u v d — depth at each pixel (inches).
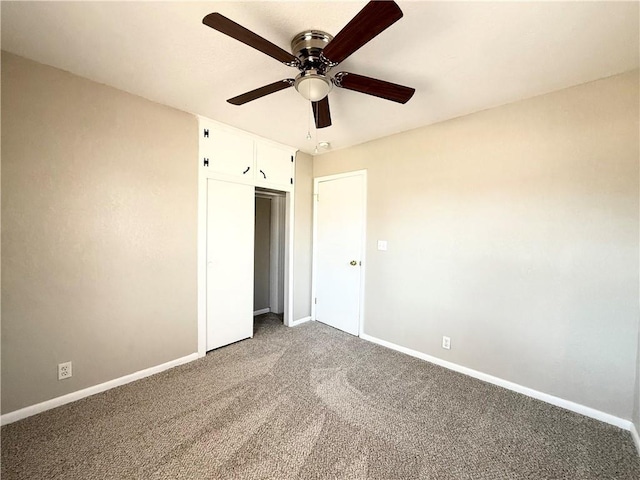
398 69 71.1
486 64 68.4
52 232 74.5
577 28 55.4
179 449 62.8
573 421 74.2
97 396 81.7
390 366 103.2
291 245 141.9
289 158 138.0
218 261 113.7
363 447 64.4
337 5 51.4
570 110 78.0
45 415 73.0
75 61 70.4
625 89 70.9
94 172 80.8
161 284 96.1
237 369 99.3
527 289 85.4
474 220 95.3
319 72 60.5
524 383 86.4
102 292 83.5
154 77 77.6
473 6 50.4
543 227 82.5
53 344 75.6
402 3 49.8
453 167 99.9
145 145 90.6
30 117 70.2
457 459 61.5
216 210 111.7
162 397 82.0
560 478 57.4
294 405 79.4
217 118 105.0
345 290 136.9
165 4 51.6
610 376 73.5
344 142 129.0
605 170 73.5
